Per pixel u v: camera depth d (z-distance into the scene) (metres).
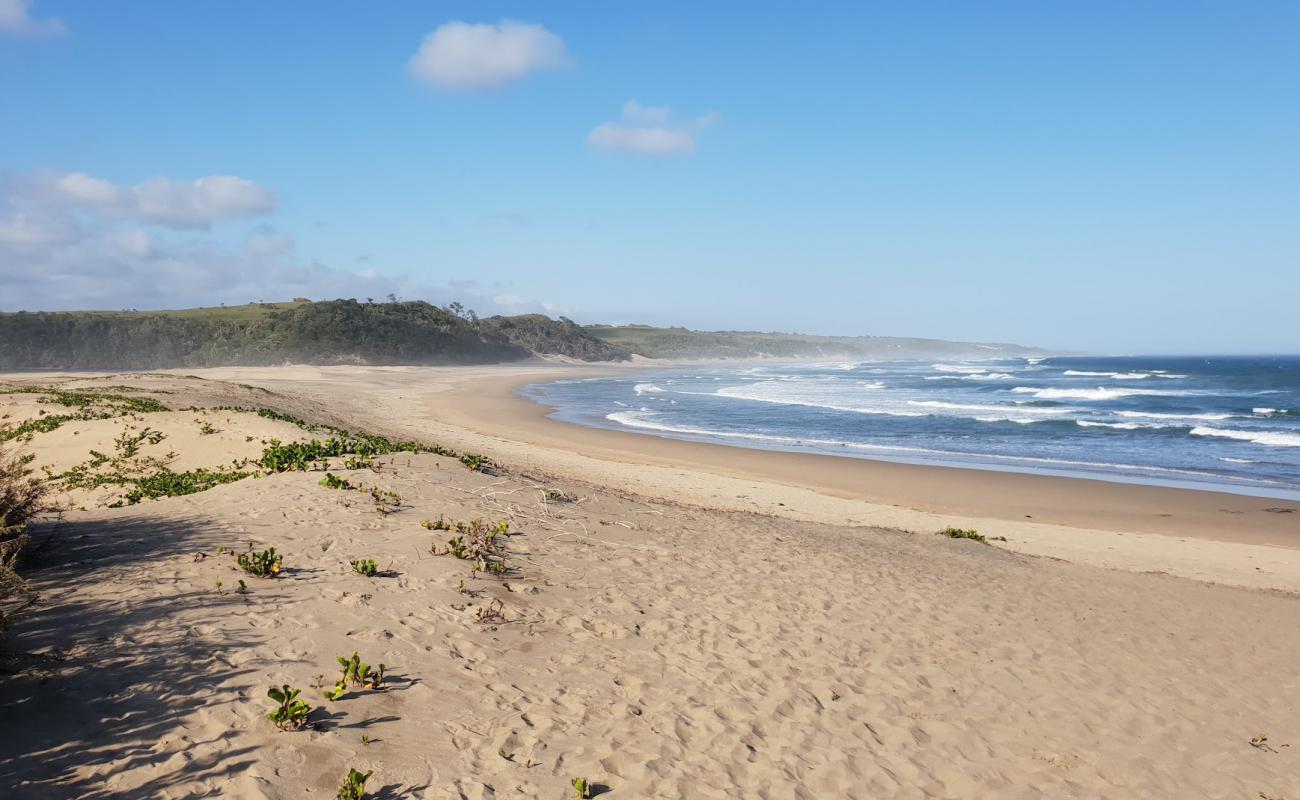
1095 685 7.27
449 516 10.30
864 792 5.02
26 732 4.22
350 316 105.69
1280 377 86.25
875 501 19.64
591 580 8.56
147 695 4.79
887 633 8.02
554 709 5.51
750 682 6.43
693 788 4.75
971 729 6.12
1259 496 20.77
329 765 4.39
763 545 11.65
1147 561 14.37
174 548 7.94
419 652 6.04
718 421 38.84
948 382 78.31
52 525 8.81
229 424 17.83
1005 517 18.17
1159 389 66.19
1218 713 6.93
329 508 10.02
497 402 46.91
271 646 5.71
